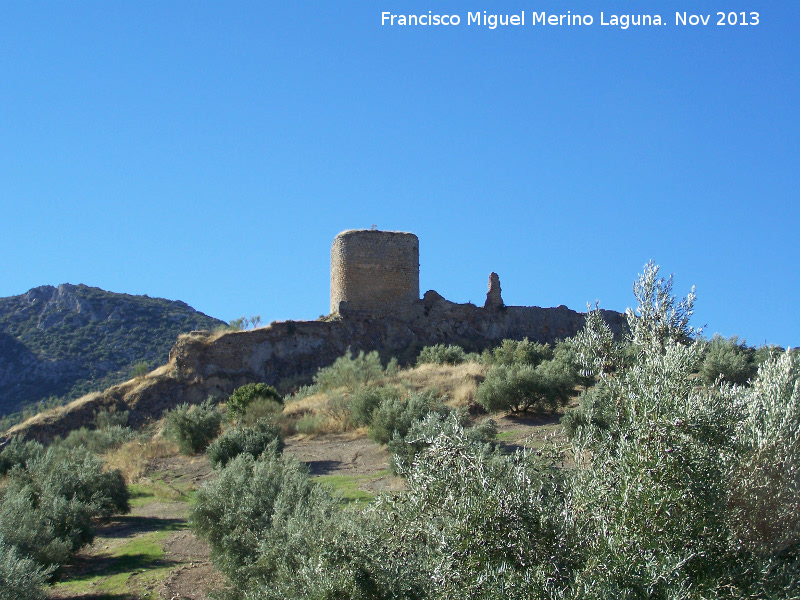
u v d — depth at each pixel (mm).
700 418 7695
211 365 44594
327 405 30625
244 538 12242
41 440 40344
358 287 48000
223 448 23984
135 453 27625
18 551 12500
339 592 8242
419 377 34625
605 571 6879
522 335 52312
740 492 7781
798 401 8109
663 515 7273
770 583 7348
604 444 8320
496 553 7289
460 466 7984
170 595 12609
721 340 32500
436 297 51094
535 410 28219
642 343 8953
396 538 8273
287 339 46031
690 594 6871
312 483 16547
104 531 17219
